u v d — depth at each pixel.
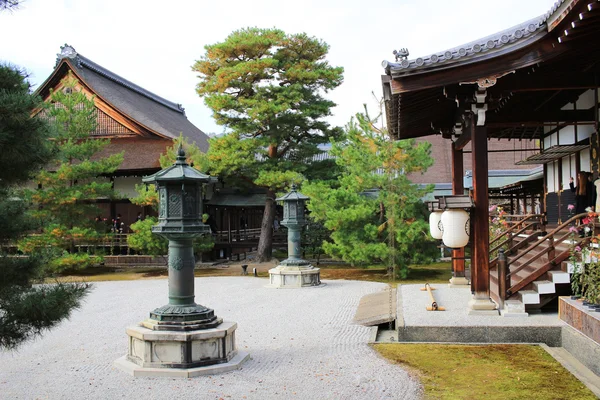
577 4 6.50
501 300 9.27
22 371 7.38
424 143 19.02
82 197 22.17
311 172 25.80
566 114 10.70
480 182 9.22
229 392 6.25
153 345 7.13
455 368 7.00
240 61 25.19
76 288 5.07
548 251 9.34
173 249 7.59
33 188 24.16
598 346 6.71
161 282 19.78
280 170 24.55
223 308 13.00
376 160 18.95
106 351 8.57
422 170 19.30
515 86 8.64
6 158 4.52
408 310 9.93
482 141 9.15
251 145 24.22
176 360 7.05
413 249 18.50
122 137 30.75
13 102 4.38
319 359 7.78
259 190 30.73
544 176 15.74
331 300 14.07
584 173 11.13
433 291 12.67
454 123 12.04
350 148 19.75
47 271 5.26
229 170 24.72
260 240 27.17
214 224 29.38
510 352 7.69
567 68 8.65
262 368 7.32
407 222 18.62
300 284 16.91
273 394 6.16
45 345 9.08
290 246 17.89
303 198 17.67
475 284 9.39
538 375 6.57
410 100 10.20
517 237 14.23
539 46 7.95
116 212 31.67
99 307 13.69
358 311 11.88
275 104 23.97
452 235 9.30
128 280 20.83
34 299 4.71
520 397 5.82
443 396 5.95
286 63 24.58
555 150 12.46
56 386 6.61
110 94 32.84
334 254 19.75
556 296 9.05
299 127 26.08
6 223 5.00
